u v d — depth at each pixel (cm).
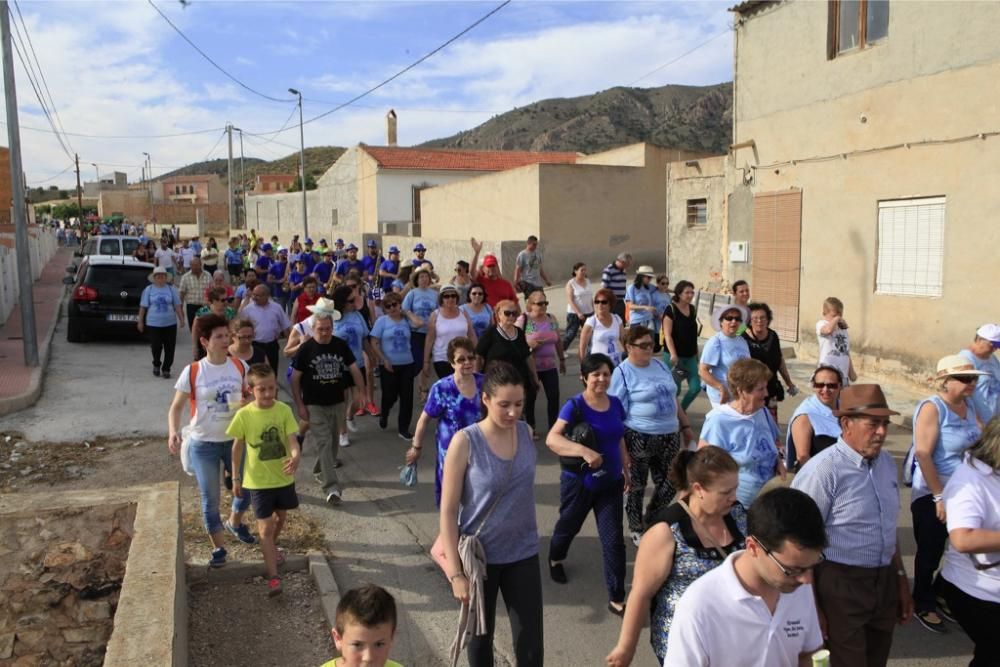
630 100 13862
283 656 475
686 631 266
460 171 4134
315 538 638
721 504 309
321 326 707
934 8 1096
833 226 1289
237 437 543
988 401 573
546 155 4459
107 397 1092
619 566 516
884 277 1209
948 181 1092
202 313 947
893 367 1198
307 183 7238
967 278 1074
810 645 274
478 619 378
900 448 891
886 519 373
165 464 834
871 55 1199
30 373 1193
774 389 733
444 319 893
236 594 550
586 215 2572
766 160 1424
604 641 491
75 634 527
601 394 513
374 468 824
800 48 1330
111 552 580
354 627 296
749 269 1487
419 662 472
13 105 1214
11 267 1962
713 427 482
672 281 1752
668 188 1752
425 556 614
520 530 400
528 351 807
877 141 1198
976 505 369
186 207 7956
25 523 582
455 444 395
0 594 548
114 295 1502
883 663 390
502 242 2409
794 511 253
